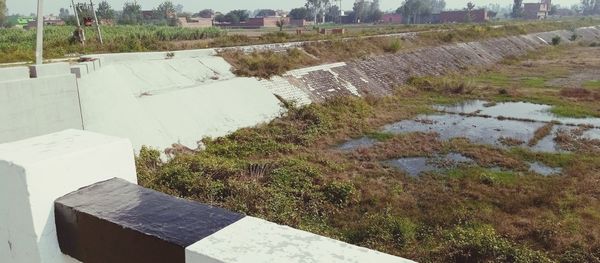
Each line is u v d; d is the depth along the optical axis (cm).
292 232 144
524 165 1456
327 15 11381
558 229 919
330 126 1920
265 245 135
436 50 3788
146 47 2402
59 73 1106
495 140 1805
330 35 3734
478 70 3728
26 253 179
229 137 1653
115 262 161
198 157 1335
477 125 2059
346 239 897
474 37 4597
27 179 167
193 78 1978
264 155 1480
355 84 2645
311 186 1132
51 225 176
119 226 153
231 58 2319
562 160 1506
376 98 2545
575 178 1310
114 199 174
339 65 2762
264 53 2550
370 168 1424
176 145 1444
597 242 862
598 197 1149
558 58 4534
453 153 1612
